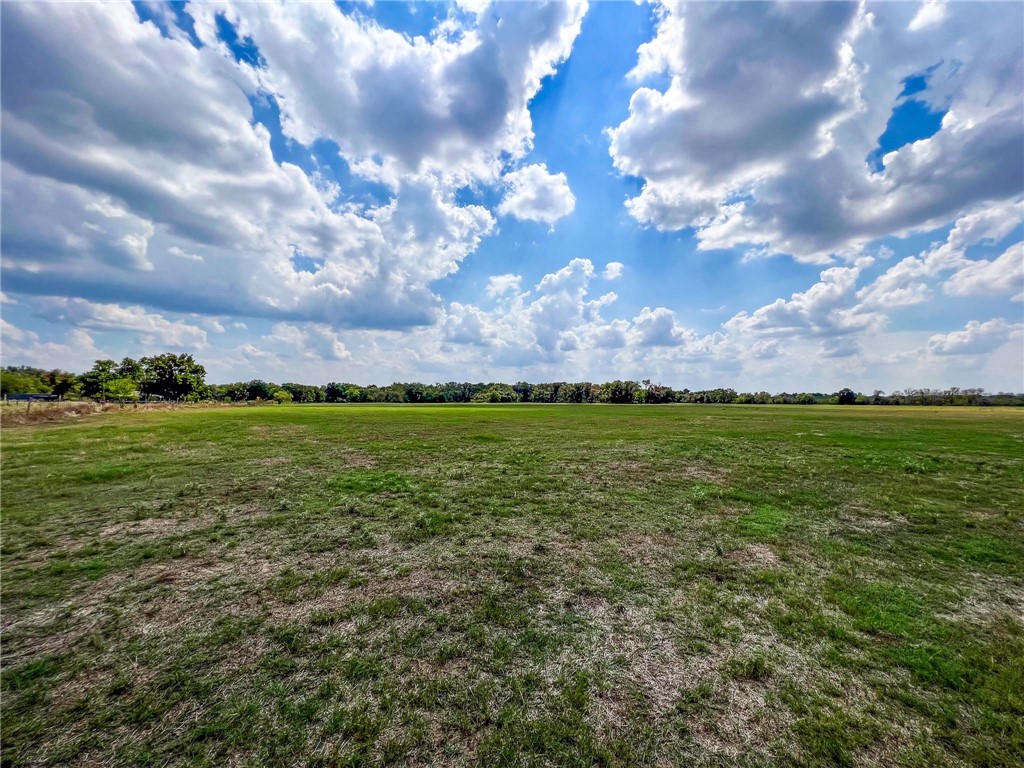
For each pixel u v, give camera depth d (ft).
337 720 10.34
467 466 43.19
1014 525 25.49
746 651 13.29
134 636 13.87
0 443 56.70
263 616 15.15
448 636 14.01
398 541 22.67
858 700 11.18
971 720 10.46
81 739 9.80
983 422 107.04
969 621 15.05
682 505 29.48
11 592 16.83
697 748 9.66
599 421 108.27
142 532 23.75
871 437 68.39
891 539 23.22
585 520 26.27
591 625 14.74
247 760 9.27
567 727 10.19
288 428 81.87
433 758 9.32
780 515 27.35
